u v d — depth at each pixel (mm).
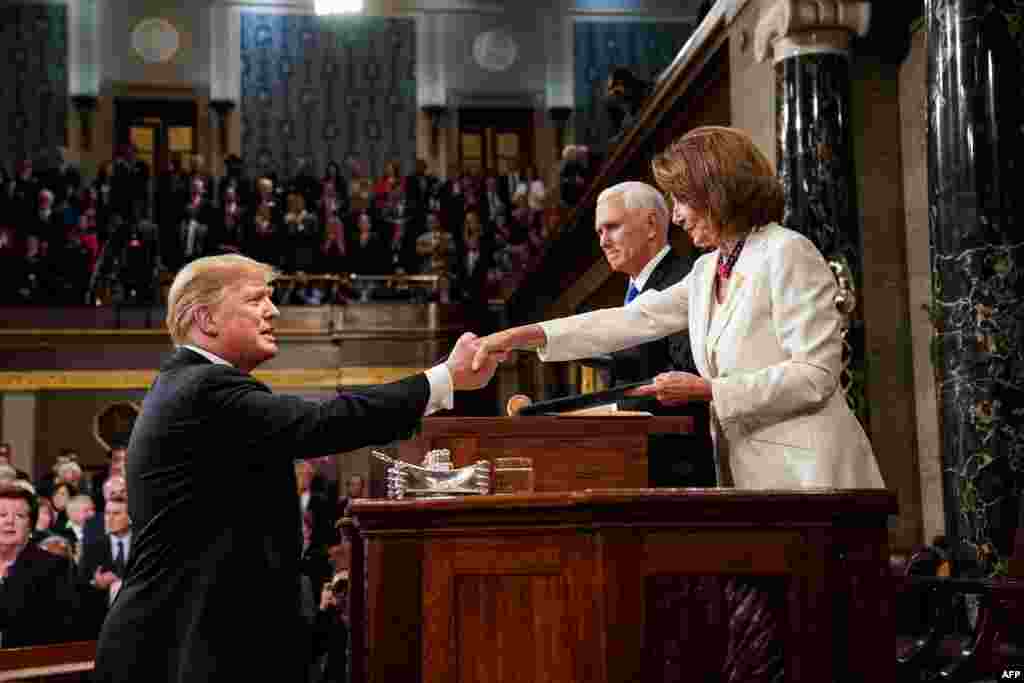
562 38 20438
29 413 15000
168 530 2406
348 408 2484
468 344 2762
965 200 4348
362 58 20438
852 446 2572
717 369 2740
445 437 2625
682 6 20516
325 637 3961
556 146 20109
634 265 3609
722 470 2744
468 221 16828
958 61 4418
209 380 2467
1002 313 4266
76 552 7344
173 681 2314
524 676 2057
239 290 2672
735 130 2768
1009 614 2945
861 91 6051
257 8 20391
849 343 5609
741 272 2689
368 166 20172
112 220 16297
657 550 2049
